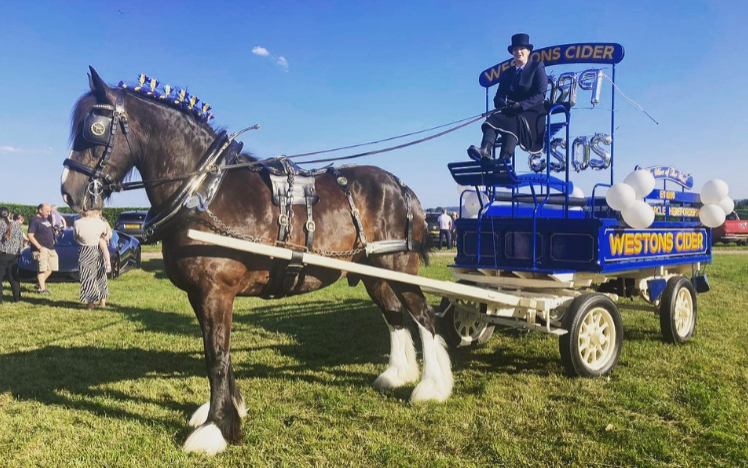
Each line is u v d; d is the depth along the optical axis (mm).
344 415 4184
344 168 4637
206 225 3631
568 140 5520
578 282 5336
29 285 12156
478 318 5664
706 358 5523
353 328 7500
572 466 3320
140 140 3701
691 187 7461
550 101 5684
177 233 3615
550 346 6184
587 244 4957
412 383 4930
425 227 4879
